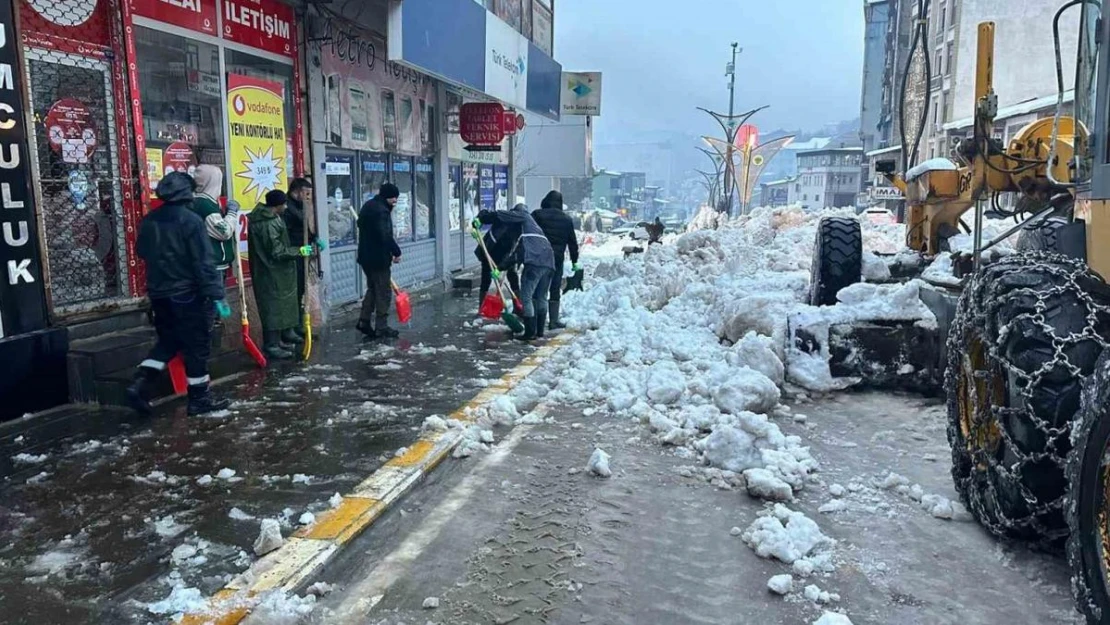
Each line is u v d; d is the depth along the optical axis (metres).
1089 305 3.37
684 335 8.62
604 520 4.24
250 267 7.66
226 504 4.23
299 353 7.92
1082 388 3.13
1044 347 3.32
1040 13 37.34
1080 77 3.86
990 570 3.67
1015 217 6.50
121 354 6.08
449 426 5.56
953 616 3.29
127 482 4.52
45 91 5.90
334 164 10.41
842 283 7.83
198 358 5.73
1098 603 2.84
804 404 6.36
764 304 8.19
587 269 16.11
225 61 8.05
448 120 14.16
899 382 6.52
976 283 4.09
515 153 18.72
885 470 4.94
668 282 11.26
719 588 3.54
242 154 8.34
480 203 16.55
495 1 15.41
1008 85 38.09
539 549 3.91
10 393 5.52
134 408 5.65
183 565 3.58
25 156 5.56
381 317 8.74
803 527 3.95
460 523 4.19
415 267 13.09
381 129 11.57
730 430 5.00
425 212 13.60
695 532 4.10
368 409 5.97
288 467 4.78
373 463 4.86
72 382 5.93
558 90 18.05
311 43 9.45
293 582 3.45
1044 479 3.35
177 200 5.53
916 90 46.50
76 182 6.20
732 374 6.22
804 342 6.63
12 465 4.75
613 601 3.43
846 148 85.94
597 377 6.87
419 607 3.37
